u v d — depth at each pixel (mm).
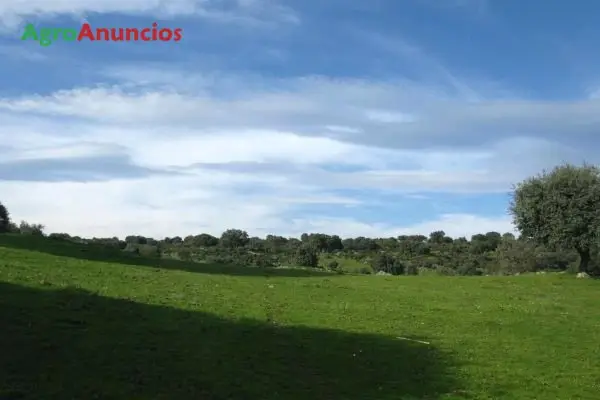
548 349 26828
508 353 25359
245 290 36531
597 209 55469
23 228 70625
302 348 22562
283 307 31141
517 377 21703
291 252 110500
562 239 56562
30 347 17609
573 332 31094
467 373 21594
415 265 105375
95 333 20078
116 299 26375
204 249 109312
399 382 19703
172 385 16422
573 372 23125
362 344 24281
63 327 20188
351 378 19578
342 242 136500
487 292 45312
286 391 17422
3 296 23062
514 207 59625
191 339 21406
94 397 14711
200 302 29531
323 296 37094
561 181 57219
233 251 109500
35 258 37656
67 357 17297
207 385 16859
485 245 124875
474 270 97312
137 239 114750
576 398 19734
